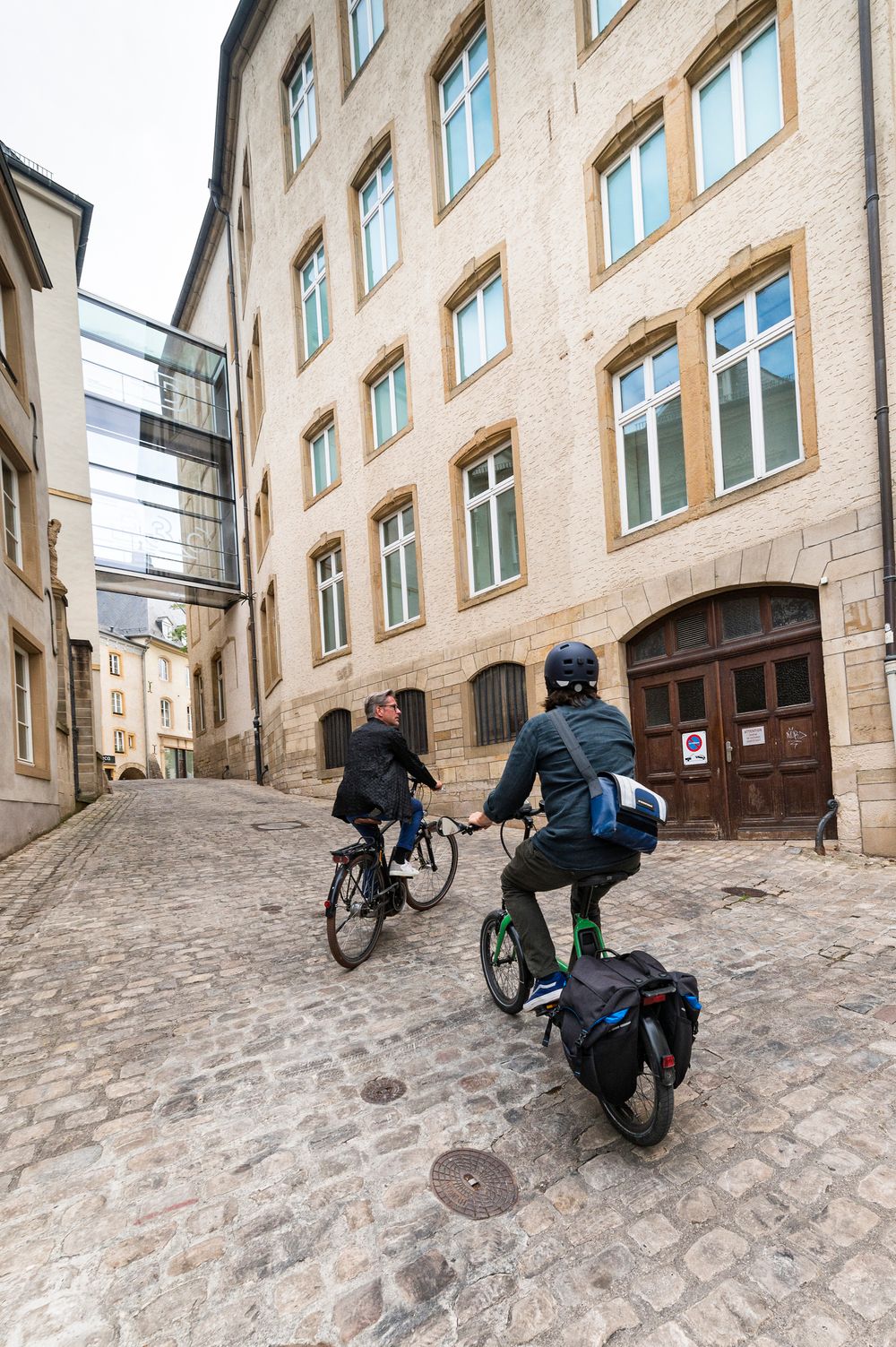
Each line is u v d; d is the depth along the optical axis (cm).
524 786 261
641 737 846
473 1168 226
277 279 1623
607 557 871
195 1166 233
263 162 1680
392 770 433
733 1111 248
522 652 984
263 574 1845
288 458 1588
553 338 945
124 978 406
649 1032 206
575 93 909
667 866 646
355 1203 212
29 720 967
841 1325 163
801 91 680
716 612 771
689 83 794
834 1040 295
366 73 1297
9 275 964
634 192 868
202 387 2169
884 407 612
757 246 718
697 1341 160
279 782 1708
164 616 4903
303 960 430
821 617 664
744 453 755
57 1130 256
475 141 1102
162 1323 172
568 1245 191
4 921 523
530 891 289
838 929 436
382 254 1313
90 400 1914
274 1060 304
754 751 734
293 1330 169
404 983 385
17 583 880
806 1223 195
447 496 1129
